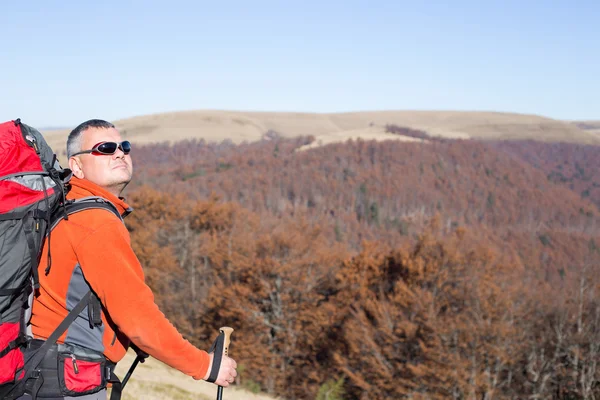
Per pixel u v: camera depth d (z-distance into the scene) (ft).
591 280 129.80
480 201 636.07
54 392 6.72
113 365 7.29
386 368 110.93
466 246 155.74
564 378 111.96
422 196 617.62
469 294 124.36
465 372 102.99
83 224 6.82
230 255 153.07
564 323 120.37
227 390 60.29
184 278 162.71
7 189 6.30
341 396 109.29
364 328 118.62
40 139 7.02
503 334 106.93
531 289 135.74
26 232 6.37
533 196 645.10
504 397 105.40
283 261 141.49
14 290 6.35
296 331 130.72
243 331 131.95
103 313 7.06
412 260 146.61
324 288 149.18
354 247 442.50
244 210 245.24
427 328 112.16
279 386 127.03
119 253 6.81
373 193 608.19
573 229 571.28
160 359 6.77
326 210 570.87
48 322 6.89
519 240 484.74
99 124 7.77
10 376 6.42
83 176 7.66
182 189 554.87
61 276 6.82
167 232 190.19
